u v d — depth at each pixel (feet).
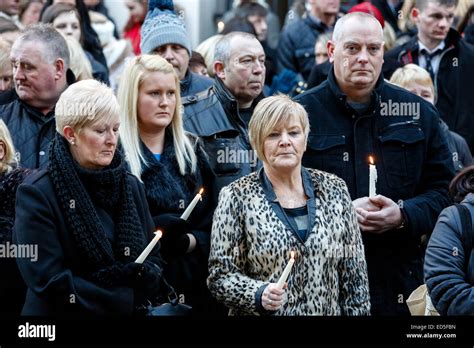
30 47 36.65
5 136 33.96
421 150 37.60
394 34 48.32
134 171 35.19
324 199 32.83
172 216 34.81
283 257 32.14
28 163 36.32
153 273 31.19
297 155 32.78
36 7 50.70
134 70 35.76
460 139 42.47
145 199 32.42
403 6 49.32
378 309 37.06
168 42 41.09
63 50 37.09
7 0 50.26
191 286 35.68
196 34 57.67
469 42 49.11
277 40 57.82
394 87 37.96
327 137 37.19
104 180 30.96
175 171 35.99
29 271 30.45
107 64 49.83
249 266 32.50
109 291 30.66
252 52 38.63
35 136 36.58
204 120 37.93
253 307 31.63
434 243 32.68
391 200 36.65
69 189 30.71
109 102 30.89
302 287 32.14
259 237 32.27
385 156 37.32
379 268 37.11
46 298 30.35
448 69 45.88
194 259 35.73
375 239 37.06
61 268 30.48
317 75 45.09
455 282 32.14
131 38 53.21
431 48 45.93
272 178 32.96
